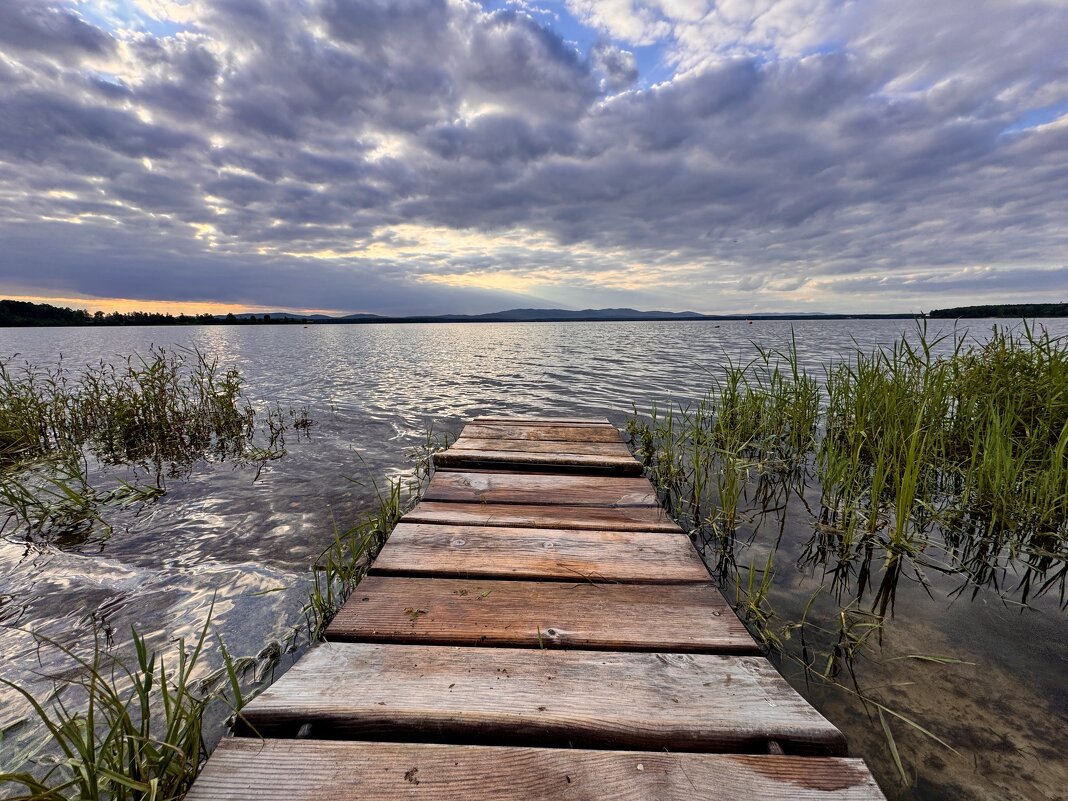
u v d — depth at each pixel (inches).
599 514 137.6
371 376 542.9
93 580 115.5
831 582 115.0
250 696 79.1
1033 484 139.6
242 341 1363.2
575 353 862.5
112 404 273.9
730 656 77.4
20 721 73.2
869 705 77.0
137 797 57.4
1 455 214.2
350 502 169.3
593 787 54.3
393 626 84.0
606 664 74.6
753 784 55.2
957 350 203.6
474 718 63.4
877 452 176.9
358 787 53.8
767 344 996.6
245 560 126.6
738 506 163.0
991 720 73.5
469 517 133.6
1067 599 106.5
